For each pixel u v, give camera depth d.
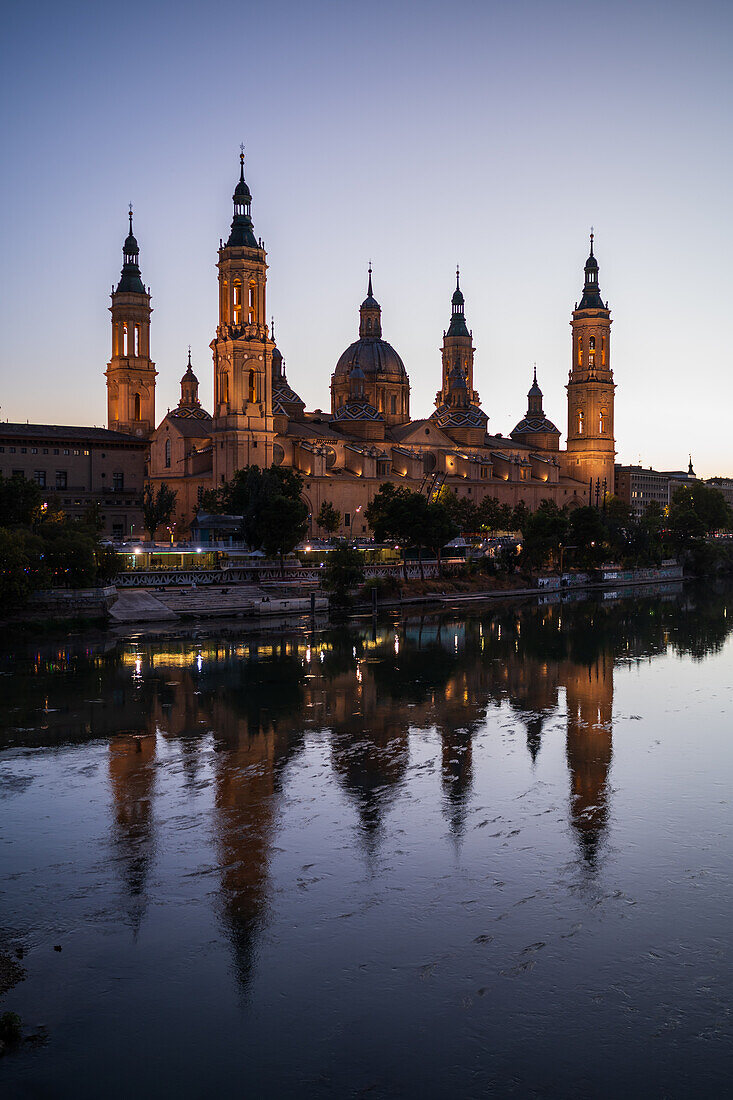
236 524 146.88
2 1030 29.22
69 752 57.44
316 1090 26.84
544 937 34.66
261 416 183.62
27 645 96.69
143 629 109.12
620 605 150.75
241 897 37.72
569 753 57.97
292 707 69.69
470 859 41.28
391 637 107.38
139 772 53.50
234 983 31.78
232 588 132.50
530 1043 28.80
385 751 58.06
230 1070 27.61
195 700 71.69
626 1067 27.72
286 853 41.91
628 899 37.56
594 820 46.12
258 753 57.44
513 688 77.62
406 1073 27.48
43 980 31.91
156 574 129.75
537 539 178.00
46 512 131.25
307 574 146.25
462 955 33.44
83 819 46.06
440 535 160.25
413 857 41.50
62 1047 28.58
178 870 40.16
